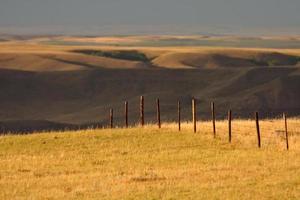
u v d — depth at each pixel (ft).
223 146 286.05
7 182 216.33
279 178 215.10
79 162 252.42
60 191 200.85
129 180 216.13
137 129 322.14
